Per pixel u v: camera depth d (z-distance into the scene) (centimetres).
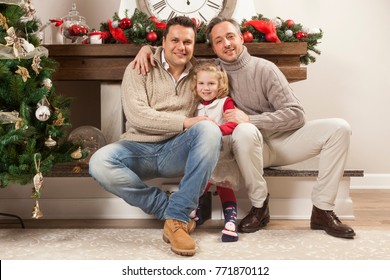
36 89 175
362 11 298
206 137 160
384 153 306
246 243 170
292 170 206
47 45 229
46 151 182
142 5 261
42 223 205
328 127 182
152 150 180
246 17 261
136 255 156
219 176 179
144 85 186
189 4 262
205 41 229
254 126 180
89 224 203
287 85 192
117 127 239
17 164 171
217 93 190
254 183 183
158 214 177
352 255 155
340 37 299
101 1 288
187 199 161
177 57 181
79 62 232
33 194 171
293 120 187
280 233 184
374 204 248
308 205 215
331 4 297
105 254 157
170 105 183
